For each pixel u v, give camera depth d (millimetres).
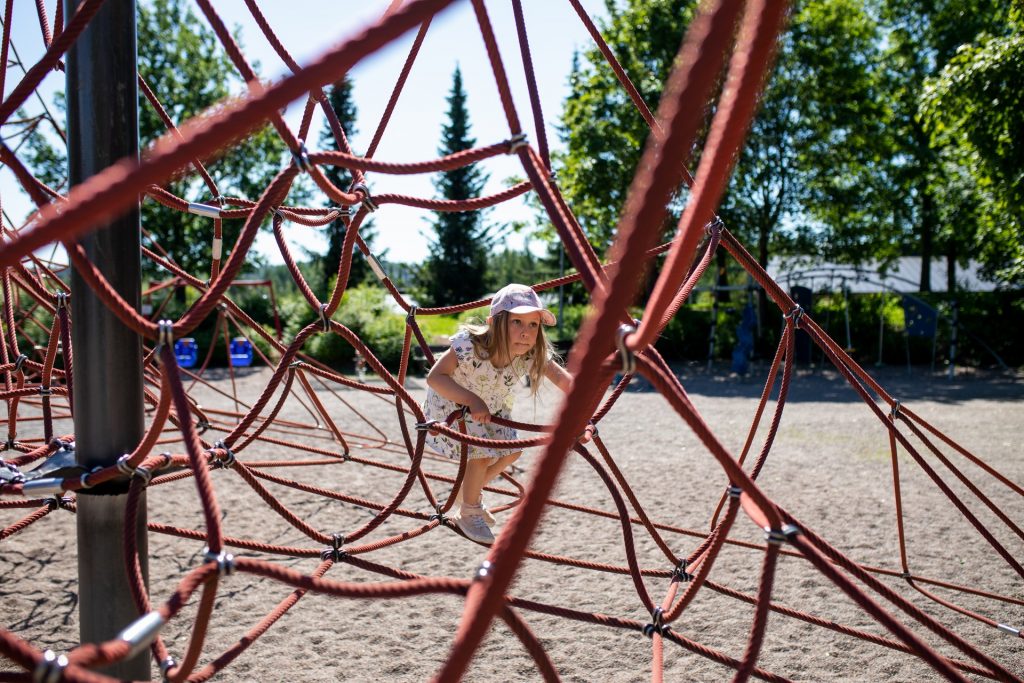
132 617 1816
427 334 21812
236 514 5816
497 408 3436
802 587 4578
